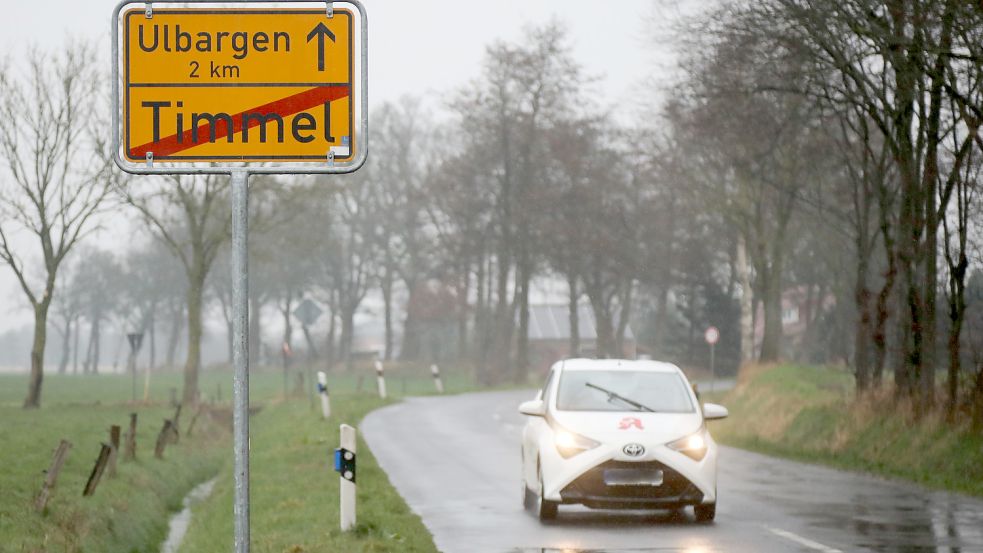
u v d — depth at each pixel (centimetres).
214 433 12138
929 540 4112
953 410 7081
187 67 2078
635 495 4481
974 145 7888
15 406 15250
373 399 15088
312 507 4944
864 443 7662
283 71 2078
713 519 4638
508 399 15875
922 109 7781
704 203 15775
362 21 2077
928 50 6506
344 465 4194
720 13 8044
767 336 15175
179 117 2073
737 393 12456
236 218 2041
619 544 4041
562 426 4619
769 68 8350
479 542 4097
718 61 8488
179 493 8006
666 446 4522
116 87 2078
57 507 5619
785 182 13388
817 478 6462
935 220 7988
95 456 8175
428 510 5016
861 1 6831
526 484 5050
